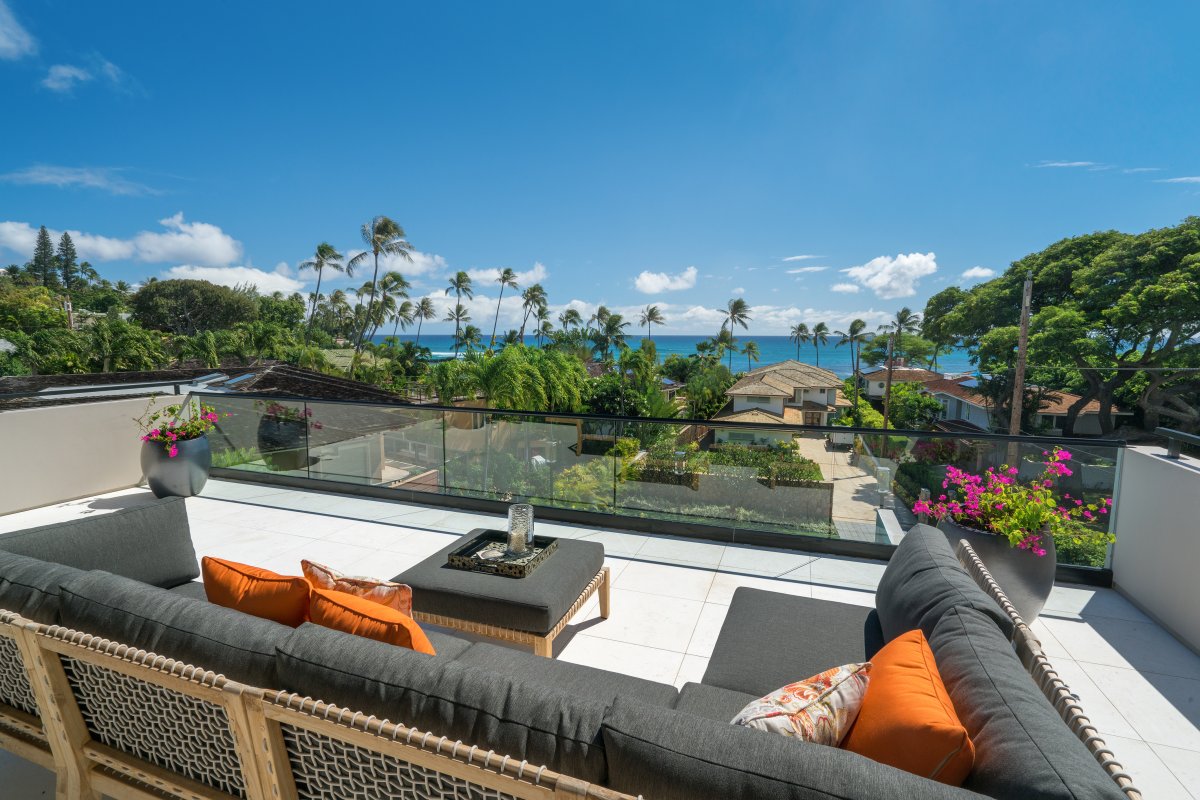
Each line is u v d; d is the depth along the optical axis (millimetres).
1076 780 793
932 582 1601
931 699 1057
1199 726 2146
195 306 57688
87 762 1451
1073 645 2695
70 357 35250
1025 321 22328
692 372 62656
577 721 960
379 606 1479
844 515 3738
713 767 834
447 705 1026
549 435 4383
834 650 1808
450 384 20031
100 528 2189
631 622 2889
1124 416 28562
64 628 1362
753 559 3691
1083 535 3295
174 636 1284
